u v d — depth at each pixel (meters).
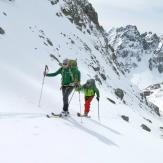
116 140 14.28
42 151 10.49
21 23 31.95
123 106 32.28
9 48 24.91
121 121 21.39
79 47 42.59
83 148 11.79
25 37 29.86
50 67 27.72
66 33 42.19
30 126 12.50
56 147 11.14
